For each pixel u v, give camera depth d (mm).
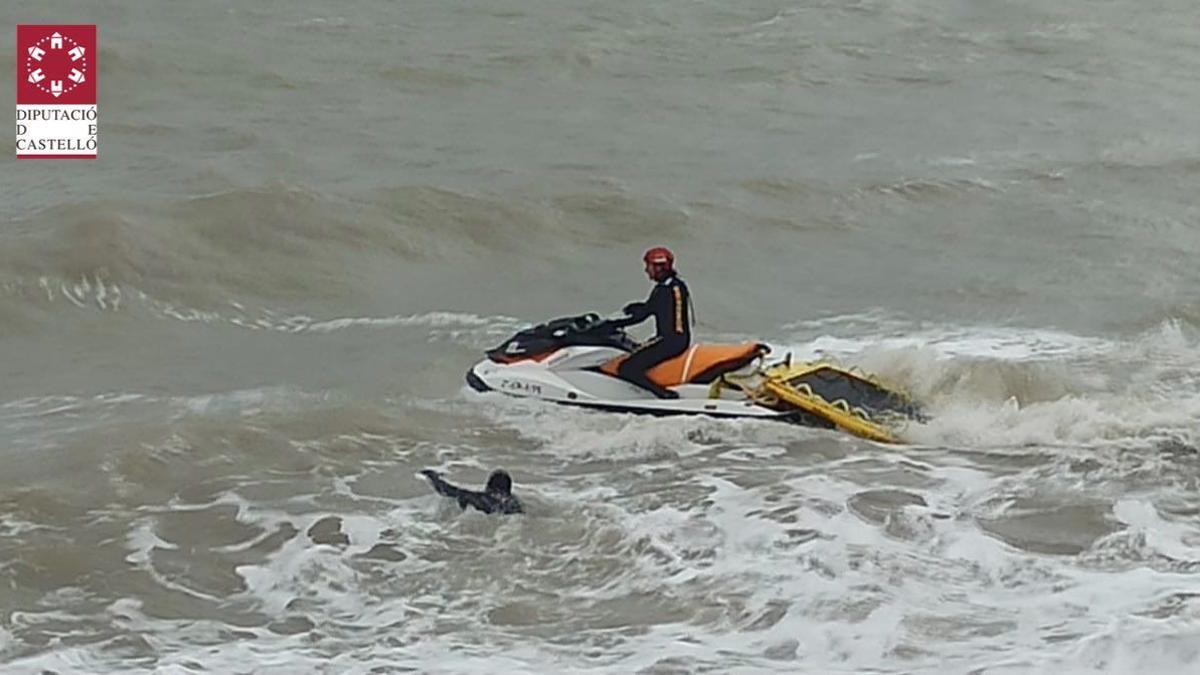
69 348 14844
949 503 10961
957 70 31312
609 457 11898
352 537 10367
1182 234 20500
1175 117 28156
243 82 26766
